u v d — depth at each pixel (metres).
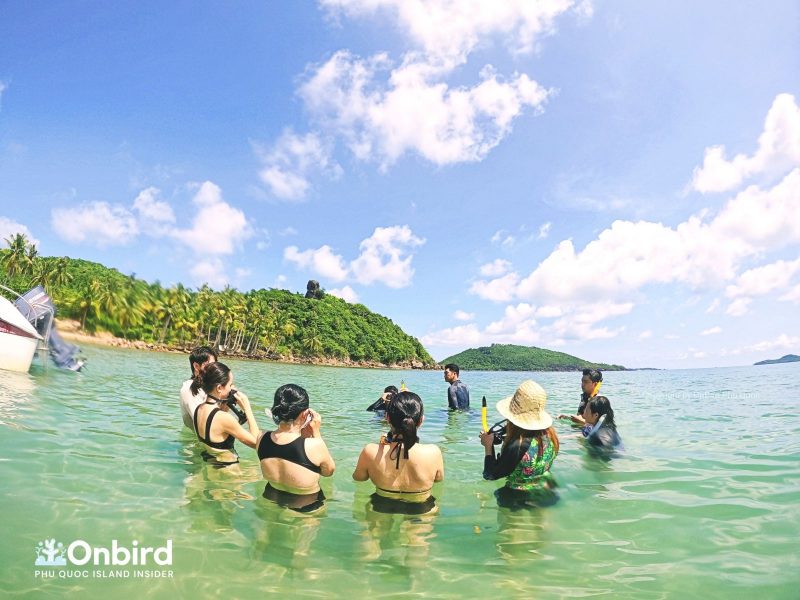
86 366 14.99
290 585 2.65
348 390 16.64
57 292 62.66
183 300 81.25
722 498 4.14
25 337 9.97
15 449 4.58
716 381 23.56
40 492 3.63
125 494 3.77
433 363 162.88
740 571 2.85
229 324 88.94
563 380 26.06
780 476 4.80
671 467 5.15
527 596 2.58
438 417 8.93
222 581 2.65
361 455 4.11
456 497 4.18
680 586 2.68
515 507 3.92
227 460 4.98
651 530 3.47
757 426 7.95
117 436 5.52
